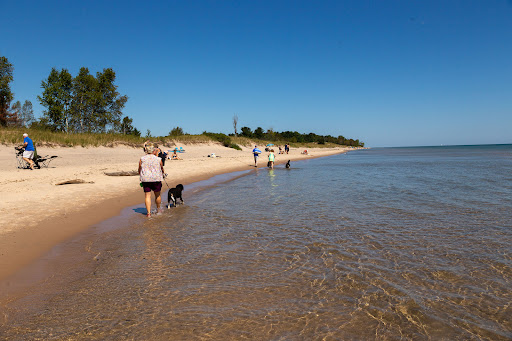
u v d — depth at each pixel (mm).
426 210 8547
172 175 17266
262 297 3777
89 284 4102
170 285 4086
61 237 6043
